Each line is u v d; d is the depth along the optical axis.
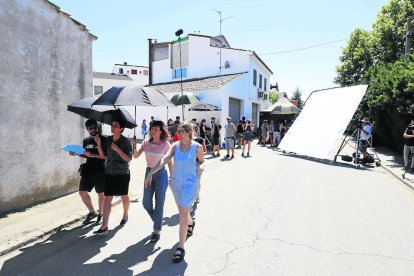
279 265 3.98
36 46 6.25
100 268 3.85
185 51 27.30
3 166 5.62
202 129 14.77
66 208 6.07
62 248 4.43
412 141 10.20
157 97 5.33
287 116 26.83
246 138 14.97
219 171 10.85
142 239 4.77
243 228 5.26
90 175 5.39
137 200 7.09
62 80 7.02
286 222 5.59
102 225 4.88
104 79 37.91
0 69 5.48
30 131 6.18
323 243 4.69
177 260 4.01
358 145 12.38
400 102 12.20
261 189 8.12
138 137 24.19
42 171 6.52
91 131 5.23
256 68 27.39
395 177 10.13
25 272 3.75
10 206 5.80
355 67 29.61
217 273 3.75
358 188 8.42
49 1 6.42
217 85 19.50
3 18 5.50
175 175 4.19
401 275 3.77
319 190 8.10
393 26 21.00
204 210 6.26
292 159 13.98
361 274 3.78
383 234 5.09
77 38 7.47
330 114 14.38
